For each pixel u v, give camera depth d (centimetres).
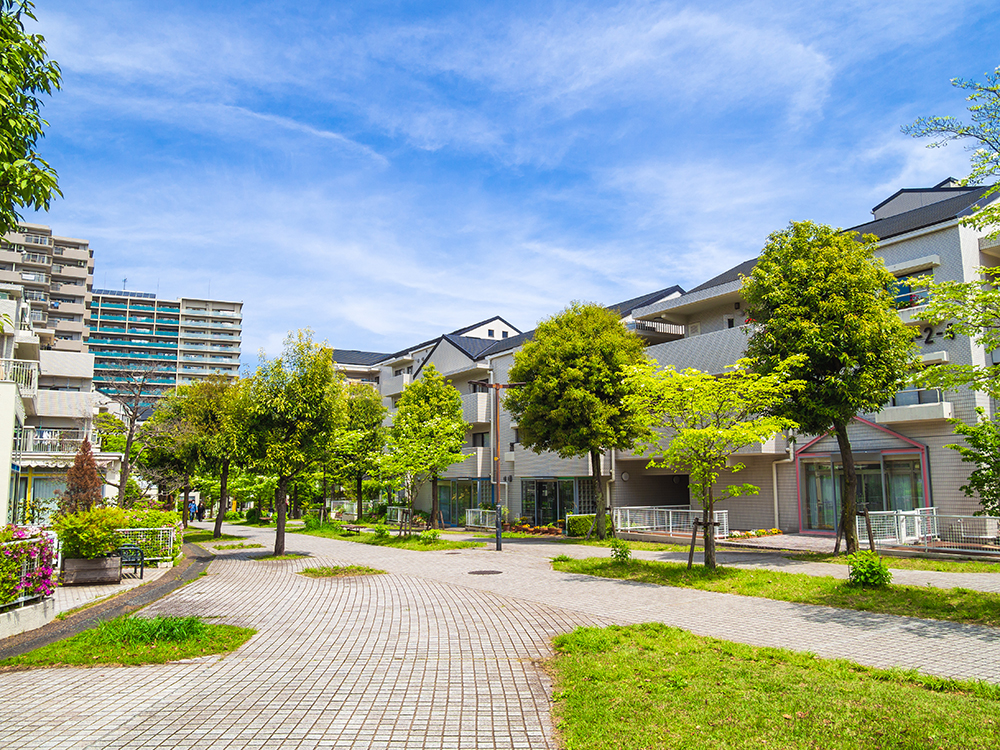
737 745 486
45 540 1017
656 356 2703
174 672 732
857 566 1170
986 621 909
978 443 1040
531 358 2364
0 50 649
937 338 1983
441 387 3588
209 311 11956
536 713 597
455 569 1653
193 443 2942
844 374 1518
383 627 970
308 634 926
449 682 693
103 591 1323
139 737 539
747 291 1700
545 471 3212
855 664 703
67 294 7944
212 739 536
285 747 519
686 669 689
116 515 1476
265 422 1956
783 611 1030
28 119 698
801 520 2320
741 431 1313
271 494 4025
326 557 1977
